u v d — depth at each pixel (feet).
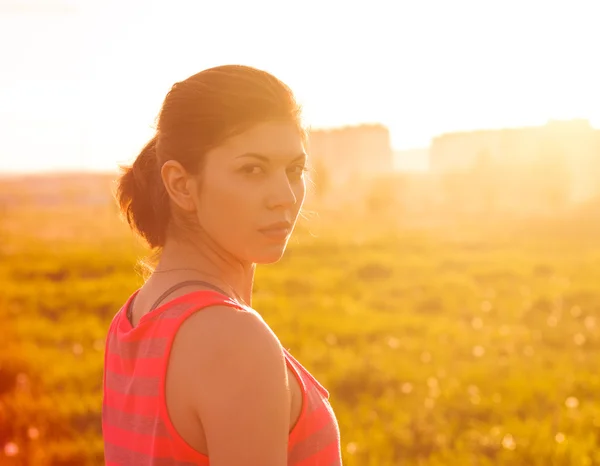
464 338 34.04
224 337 3.10
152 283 3.87
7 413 22.16
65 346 34.86
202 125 3.47
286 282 55.47
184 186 3.62
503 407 22.72
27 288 54.08
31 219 223.92
